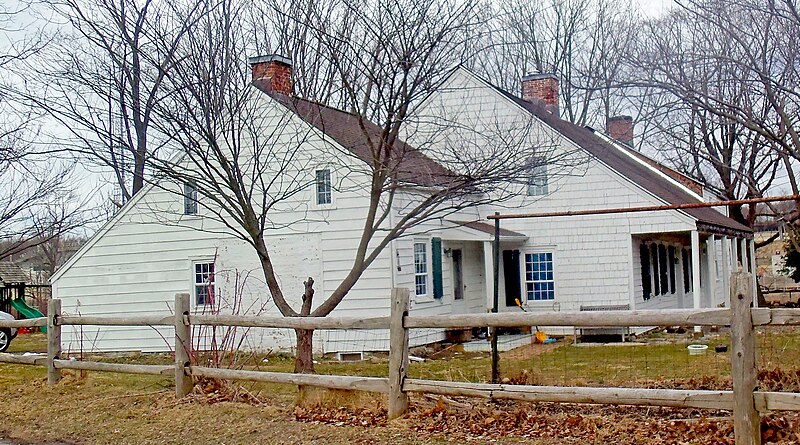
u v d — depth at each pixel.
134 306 21.17
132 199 21.17
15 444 9.02
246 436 8.57
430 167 17.20
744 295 6.71
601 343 20.03
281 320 9.49
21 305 30.14
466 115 22.11
